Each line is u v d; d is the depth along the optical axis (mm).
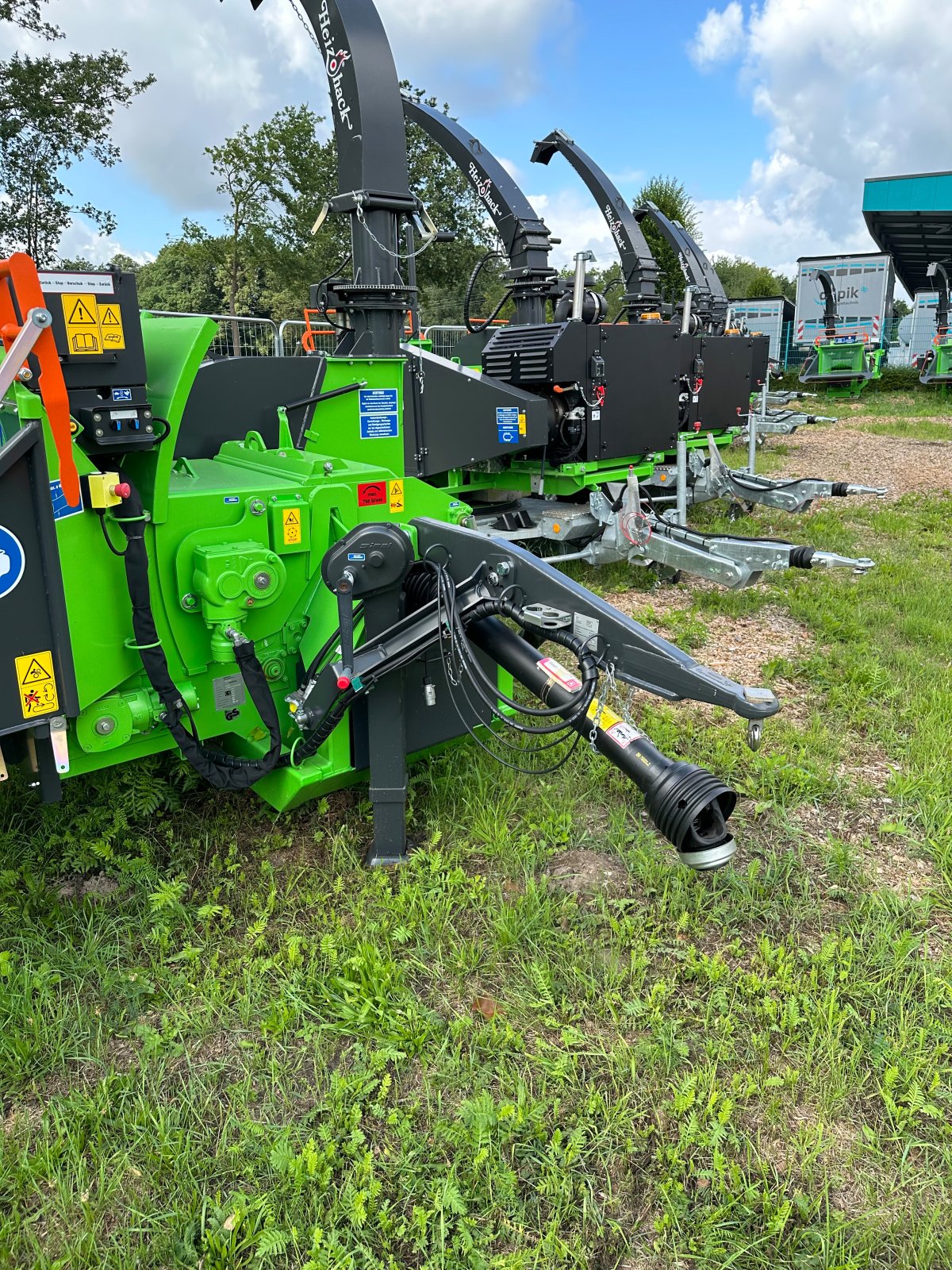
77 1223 2068
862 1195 2152
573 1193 2145
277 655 3232
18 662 2422
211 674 3055
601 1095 2365
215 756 2945
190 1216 2066
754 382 9961
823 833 3629
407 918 3000
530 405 6512
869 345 23281
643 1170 2199
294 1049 2553
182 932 2988
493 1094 2396
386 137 5410
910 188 23828
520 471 7500
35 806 3475
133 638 2750
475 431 6598
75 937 2953
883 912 3102
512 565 2959
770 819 3703
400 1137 2258
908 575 6934
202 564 2826
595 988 2729
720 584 6203
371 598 3043
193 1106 2348
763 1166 2182
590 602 2793
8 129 20281
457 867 3219
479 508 7855
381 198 5453
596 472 7445
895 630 5820
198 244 30250
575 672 4988
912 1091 2357
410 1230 2051
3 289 2352
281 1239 1987
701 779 2533
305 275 29094
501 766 3887
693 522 8680
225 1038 2592
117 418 2494
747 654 5484
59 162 21484
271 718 2980
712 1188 2146
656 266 11453
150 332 2988
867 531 8703
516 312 9391
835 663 5223
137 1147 2242
